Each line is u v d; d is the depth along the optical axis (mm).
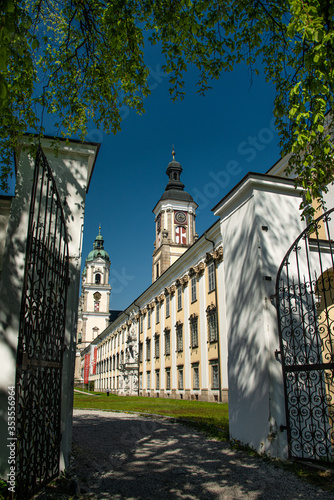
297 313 7828
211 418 13641
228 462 6660
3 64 3488
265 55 7973
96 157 7859
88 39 7680
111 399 32562
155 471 6090
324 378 7637
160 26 7238
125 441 8977
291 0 5008
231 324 8688
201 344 29531
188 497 4902
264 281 7707
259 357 7461
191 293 32781
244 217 8625
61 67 7914
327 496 4891
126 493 5020
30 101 6820
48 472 5348
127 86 8344
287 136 7676
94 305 102125
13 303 6156
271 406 6984
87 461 6742
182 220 57250
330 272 9133
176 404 23578
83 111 8258
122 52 7668
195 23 6418
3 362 5879
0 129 6562
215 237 27891
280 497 4906
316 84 5219
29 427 4352
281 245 8180
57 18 8109
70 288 6750
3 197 6801
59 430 5656
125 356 53375
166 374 37688
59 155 7410
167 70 7398
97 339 85000
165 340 38688
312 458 6711
